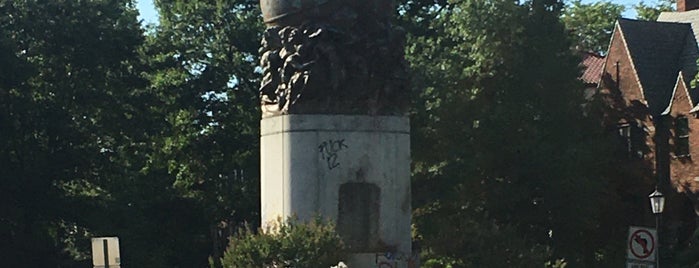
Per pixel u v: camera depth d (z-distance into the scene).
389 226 26.48
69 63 54.69
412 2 55.97
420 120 42.22
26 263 51.09
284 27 26.73
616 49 57.75
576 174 41.56
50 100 53.44
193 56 58.12
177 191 58.00
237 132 57.84
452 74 42.78
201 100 57.91
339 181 26.16
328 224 24.42
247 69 57.12
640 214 49.25
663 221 55.12
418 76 42.19
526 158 41.19
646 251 25.67
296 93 26.22
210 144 57.72
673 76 57.38
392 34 26.72
